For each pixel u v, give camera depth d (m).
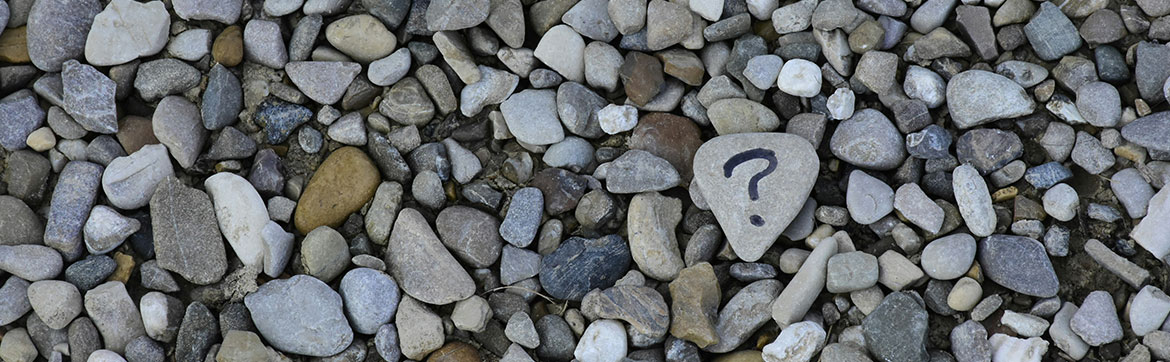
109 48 0.63
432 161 0.63
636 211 0.62
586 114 0.63
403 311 0.61
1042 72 0.62
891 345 0.58
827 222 0.61
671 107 0.63
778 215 0.60
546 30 0.64
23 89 0.64
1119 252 0.60
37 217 0.62
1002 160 0.61
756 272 0.61
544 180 0.63
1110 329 0.58
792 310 0.59
